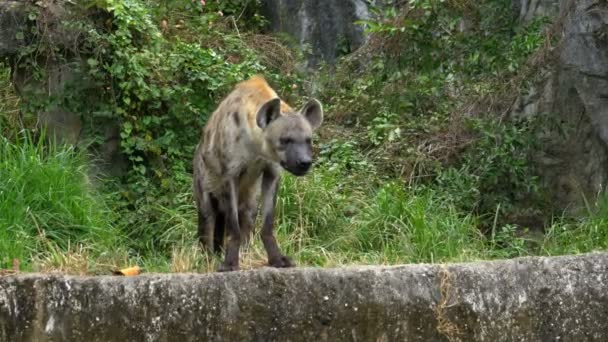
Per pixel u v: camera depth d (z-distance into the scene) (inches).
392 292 394.6
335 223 524.4
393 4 684.7
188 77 564.7
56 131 544.4
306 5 717.9
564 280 419.2
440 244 499.8
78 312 372.2
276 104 384.5
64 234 475.2
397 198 526.9
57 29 544.4
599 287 423.2
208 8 708.7
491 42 574.9
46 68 546.6
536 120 561.3
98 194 510.6
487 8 609.9
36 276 373.1
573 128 566.3
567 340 418.3
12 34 542.0
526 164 569.0
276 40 706.2
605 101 551.5
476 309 405.1
